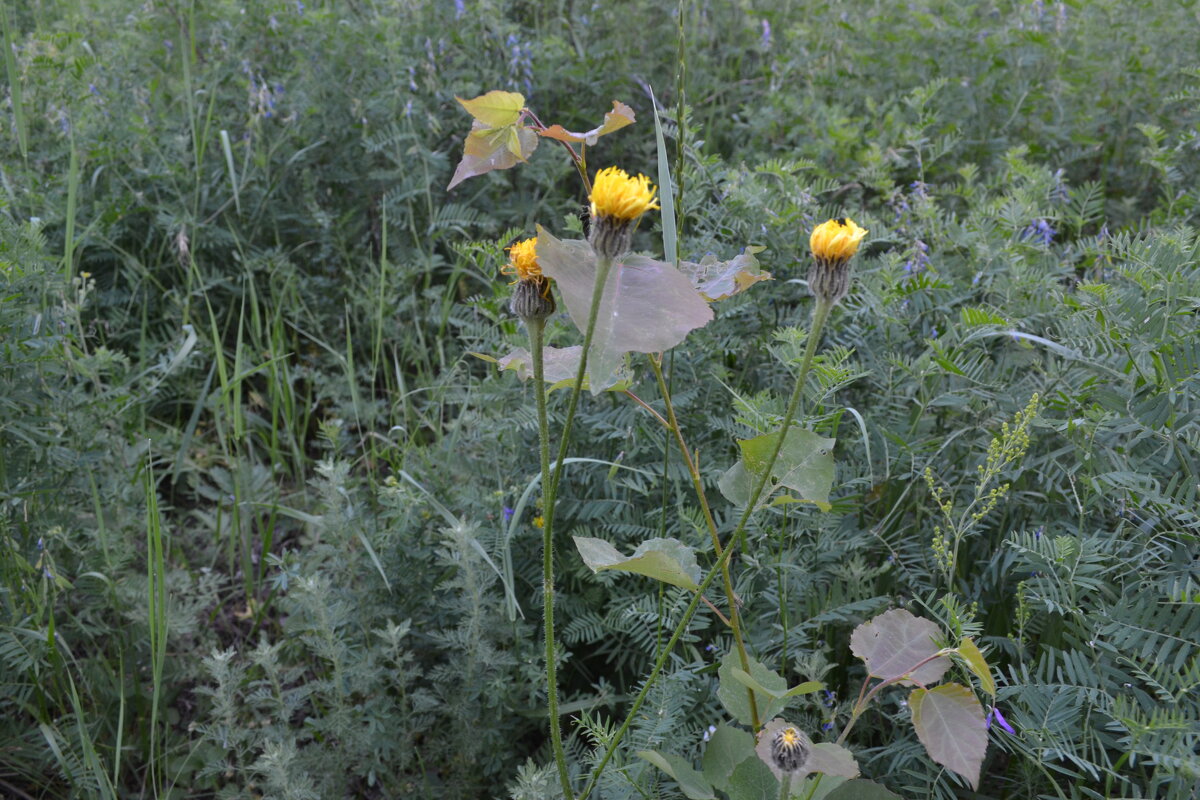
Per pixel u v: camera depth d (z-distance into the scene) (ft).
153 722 8.20
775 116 15.02
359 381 13.73
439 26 16.11
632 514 9.14
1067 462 8.12
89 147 13.73
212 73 15.30
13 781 9.07
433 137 14.82
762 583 8.23
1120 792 6.54
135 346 13.84
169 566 11.18
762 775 5.84
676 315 4.57
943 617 7.42
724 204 10.21
